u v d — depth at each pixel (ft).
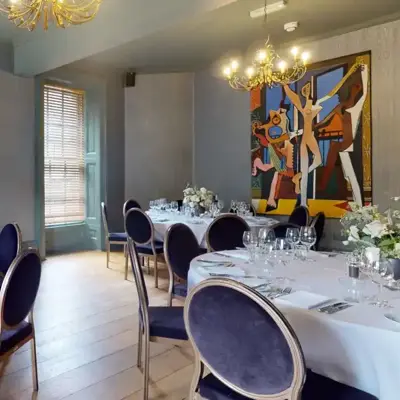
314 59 18.26
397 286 5.90
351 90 17.21
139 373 8.30
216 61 21.54
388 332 4.34
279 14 15.49
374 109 16.60
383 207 16.40
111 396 7.40
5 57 18.31
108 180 22.56
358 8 15.02
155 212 18.10
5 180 18.39
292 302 5.30
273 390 4.33
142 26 13.79
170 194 23.54
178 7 12.80
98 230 22.56
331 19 16.02
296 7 14.92
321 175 18.17
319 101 18.16
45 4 10.95
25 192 19.13
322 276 6.73
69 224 22.39
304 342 5.07
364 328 4.50
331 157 17.84
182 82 23.40
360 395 4.59
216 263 7.61
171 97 23.45
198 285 4.56
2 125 18.24
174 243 9.36
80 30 15.84
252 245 7.75
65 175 22.15
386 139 16.28
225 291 4.34
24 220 19.12
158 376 8.18
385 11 15.29
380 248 5.67
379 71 16.42
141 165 23.36
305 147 18.67
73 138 22.48
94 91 22.47
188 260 9.59
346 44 17.30
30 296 6.69
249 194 20.97
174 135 23.50
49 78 20.22
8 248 9.98
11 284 6.09
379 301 5.37
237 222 11.55
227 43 18.78
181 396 7.45
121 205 23.11
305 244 8.16
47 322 11.10
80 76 21.33
